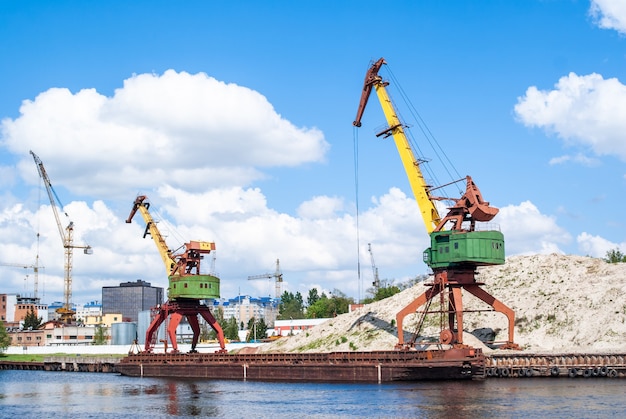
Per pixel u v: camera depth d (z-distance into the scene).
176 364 117.19
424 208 101.50
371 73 108.81
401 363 89.75
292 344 127.88
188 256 121.94
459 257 93.81
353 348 110.88
